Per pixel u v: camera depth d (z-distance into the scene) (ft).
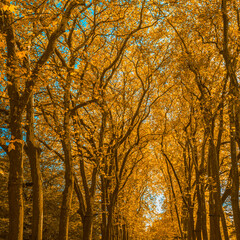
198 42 49.29
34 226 30.94
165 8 45.78
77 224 85.30
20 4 34.71
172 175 82.28
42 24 34.86
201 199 53.26
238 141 33.50
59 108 40.01
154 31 52.90
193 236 59.21
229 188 46.26
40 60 28.94
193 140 57.06
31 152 32.48
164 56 51.19
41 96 47.88
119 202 65.10
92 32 39.93
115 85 60.80
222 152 64.23
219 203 38.29
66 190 36.83
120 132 56.13
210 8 41.27
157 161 79.15
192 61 42.65
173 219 82.99
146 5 44.37
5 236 78.54
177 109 67.46
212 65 47.70
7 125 32.58
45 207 86.94
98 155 44.16
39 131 48.49
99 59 51.37
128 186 74.28
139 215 89.20
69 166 37.42
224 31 34.94
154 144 70.79
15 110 27.86
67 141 37.70
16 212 26.84
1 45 20.47
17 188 27.25
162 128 66.54
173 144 74.64
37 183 31.86
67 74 34.65
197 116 48.47
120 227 71.31
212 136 40.73
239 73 47.26
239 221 32.09
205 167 59.47
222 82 41.63
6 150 27.78
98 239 91.86
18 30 39.06
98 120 52.29
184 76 48.65
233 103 34.32
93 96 36.19
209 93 42.34
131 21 49.11
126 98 58.85
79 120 45.55
